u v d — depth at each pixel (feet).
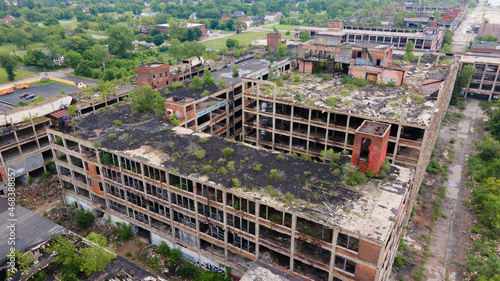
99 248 147.43
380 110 206.80
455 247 192.34
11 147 238.68
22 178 256.93
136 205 191.72
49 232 164.14
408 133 206.08
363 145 153.89
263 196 146.20
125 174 185.68
